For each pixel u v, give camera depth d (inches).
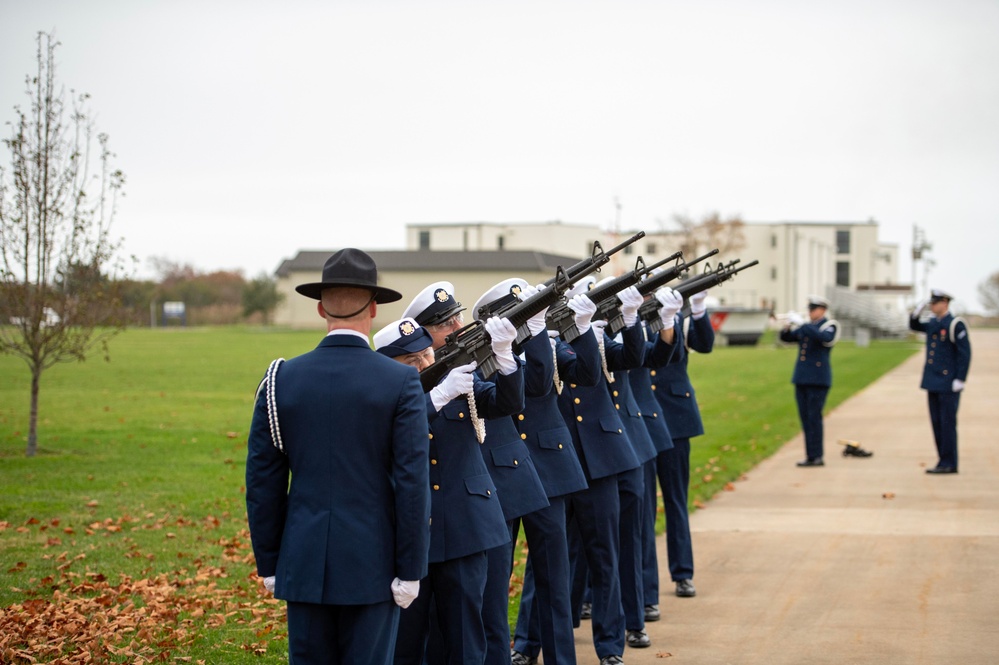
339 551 172.4
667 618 299.4
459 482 218.1
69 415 824.3
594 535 264.4
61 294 602.2
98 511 446.3
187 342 2116.1
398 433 175.9
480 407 222.7
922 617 292.5
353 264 181.0
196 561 359.6
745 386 1135.0
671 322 292.5
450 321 235.8
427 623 221.9
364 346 182.1
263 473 180.1
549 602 244.4
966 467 564.7
